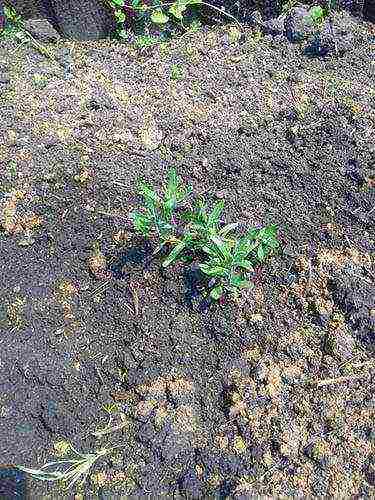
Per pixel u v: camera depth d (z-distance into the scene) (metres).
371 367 0.70
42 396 0.72
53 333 0.76
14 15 1.02
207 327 0.75
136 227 0.77
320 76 0.95
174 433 0.68
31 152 0.88
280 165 0.85
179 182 0.85
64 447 0.69
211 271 0.72
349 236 0.79
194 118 0.91
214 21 1.05
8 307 0.78
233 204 0.82
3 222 0.83
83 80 0.97
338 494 0.63
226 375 0.71
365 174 0.83
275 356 0.72
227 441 0.67
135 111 0.92
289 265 0.77
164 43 1.02
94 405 0.71
